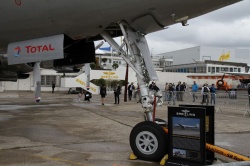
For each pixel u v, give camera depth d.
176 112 4.92
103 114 12.55
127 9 5.86
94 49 7.91
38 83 12.35
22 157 5.49
